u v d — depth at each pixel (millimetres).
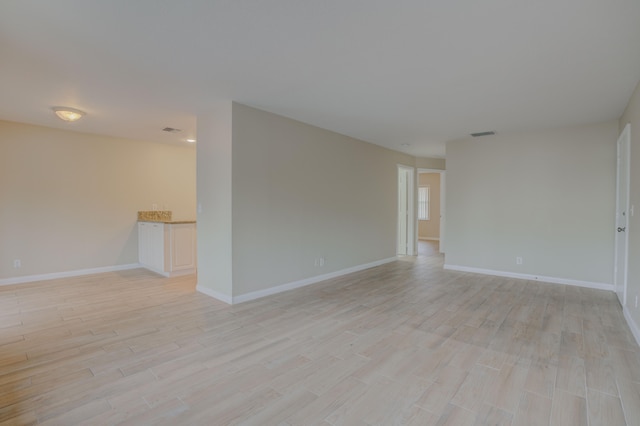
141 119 4371
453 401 1928
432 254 7633
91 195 5340
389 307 3662
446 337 2838
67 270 5109
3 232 4559
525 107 3793
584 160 4559
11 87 3209
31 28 2137
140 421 1732
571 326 3094
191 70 2826
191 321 3205
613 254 4363
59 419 1739
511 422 1745
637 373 2240
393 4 1876
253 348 2617
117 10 1938
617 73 2822
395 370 2281
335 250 5176
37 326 3047
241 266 3809
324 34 2232
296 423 1732
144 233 5707
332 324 3137
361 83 3100
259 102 3676
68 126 4812
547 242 4848
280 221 4258
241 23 2094
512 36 2232
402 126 4707
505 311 3525
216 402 1906
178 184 6352
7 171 4570
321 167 4863
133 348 2604
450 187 5762
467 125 4645
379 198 6191
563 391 2029
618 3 1849
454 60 2611
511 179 5133
